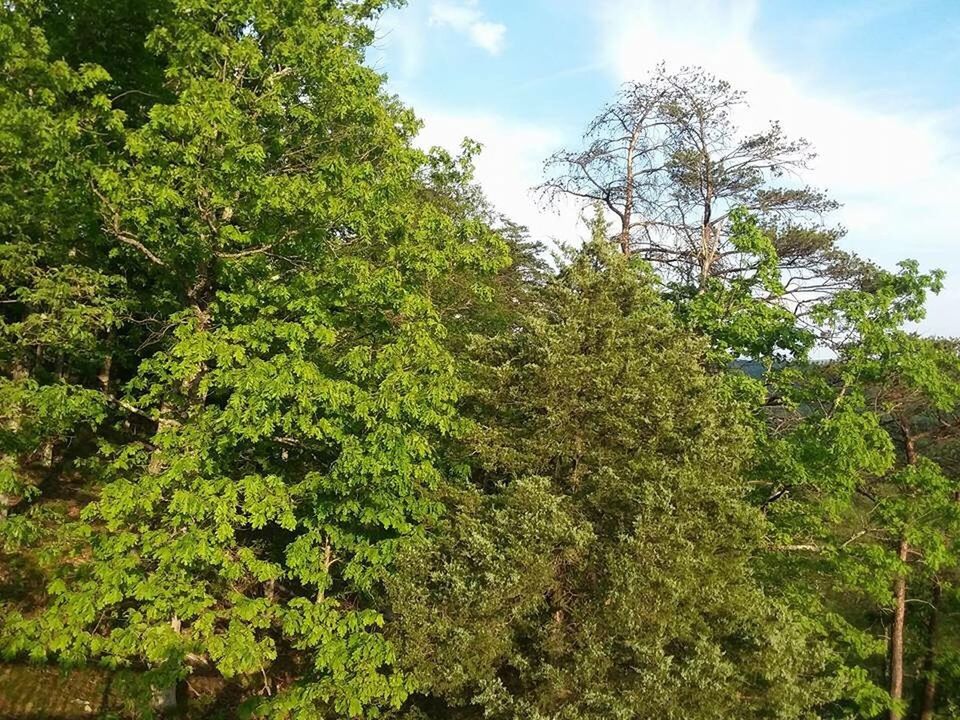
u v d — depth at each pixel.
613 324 10.34
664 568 8.41
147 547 8.45
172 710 10.90
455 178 11.20
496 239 10.78
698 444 9.48
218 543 9.14
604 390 9.77
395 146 9.95
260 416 8.70
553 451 10.03
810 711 9.48
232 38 8.83
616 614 8.32
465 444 10.80
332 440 9.92
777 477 12.29
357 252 10.84
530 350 10.77
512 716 8.58
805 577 13.06
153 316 11.71
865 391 13.31
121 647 8.36
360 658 9.06
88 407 8.88
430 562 9.70
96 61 9.77
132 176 8.05
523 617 9.21
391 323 11.33
